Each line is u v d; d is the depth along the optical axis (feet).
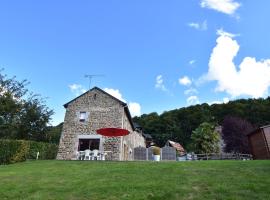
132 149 120.06
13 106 124.06
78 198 30.17
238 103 227.20
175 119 247.09
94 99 99.35
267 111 199.62
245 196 28.30
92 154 82.64
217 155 123.75
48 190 33.88
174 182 35.19
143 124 252.62
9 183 38.91
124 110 100.12
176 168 45.14
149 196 29.37
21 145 77.92
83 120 96.53
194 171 42.27
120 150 89.71
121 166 50.01
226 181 34.86
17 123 125.29
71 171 47.19
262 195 28.30
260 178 35.50
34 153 90.07
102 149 90.22
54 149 101.71
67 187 34.94
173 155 124.67
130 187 33.24
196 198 28.43
